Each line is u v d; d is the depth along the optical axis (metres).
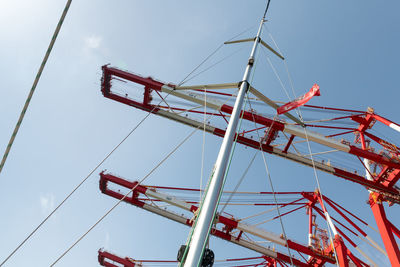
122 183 46.41
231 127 9.65
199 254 5.39
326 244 45.84
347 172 39.16
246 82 13.21
